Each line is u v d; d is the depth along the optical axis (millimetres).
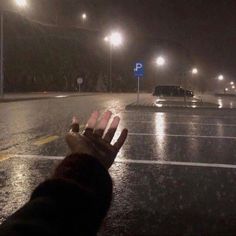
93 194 1129
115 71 96812
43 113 26344
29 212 998
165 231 5586
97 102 40938
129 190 7750
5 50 72438
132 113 27406
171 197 7301
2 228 942
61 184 1107
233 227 5754
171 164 10484
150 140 14898
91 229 1081
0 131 16750
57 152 11883
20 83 73125
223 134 16953
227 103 44844
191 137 15883
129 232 5535
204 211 6484
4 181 8406
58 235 962
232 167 10188
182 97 51719
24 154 11531
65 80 84625
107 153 1396
